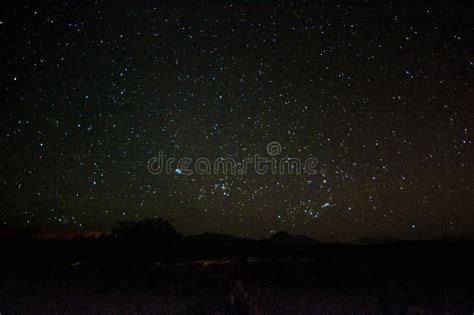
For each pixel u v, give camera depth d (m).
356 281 12.64
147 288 11.73
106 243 20.05
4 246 20.02
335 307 9.42
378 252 19.75
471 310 9.03
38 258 18.03
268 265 15.87
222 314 8.90
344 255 19.33
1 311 8.96
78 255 18.52
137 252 18.83
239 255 19.77
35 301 9.87
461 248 18.97
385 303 9.80
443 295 10.52
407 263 15.94
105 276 13.68
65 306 9.45
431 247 20.00
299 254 20.05
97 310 9.12
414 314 8.88
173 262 17.72
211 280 12.18
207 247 20.97
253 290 11.22
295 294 10.75
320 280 12.80
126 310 9.13
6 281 12.45
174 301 9.97
